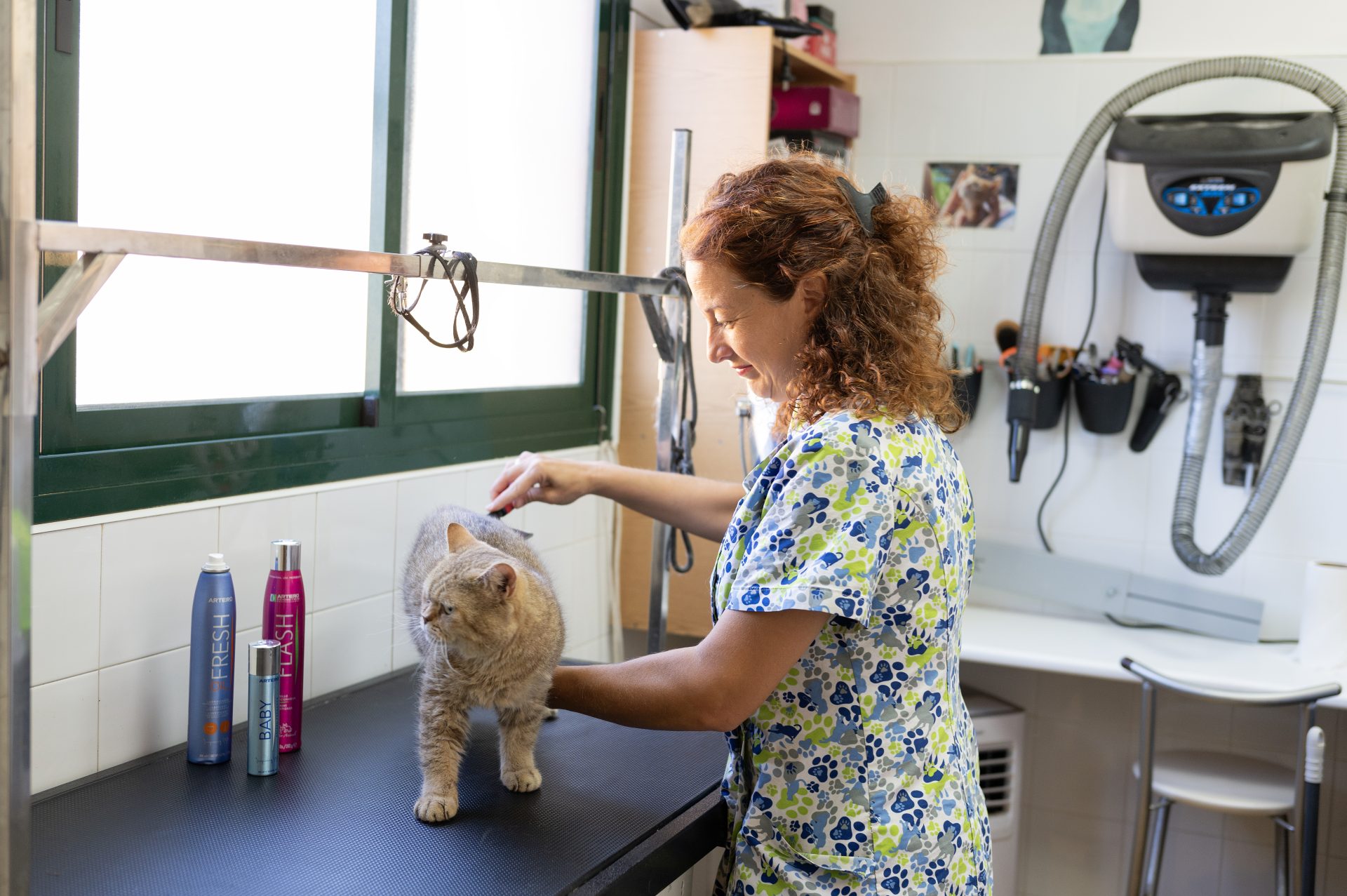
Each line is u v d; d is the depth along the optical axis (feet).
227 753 4.48
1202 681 7.66
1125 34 8.98
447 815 3.92
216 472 4.86
